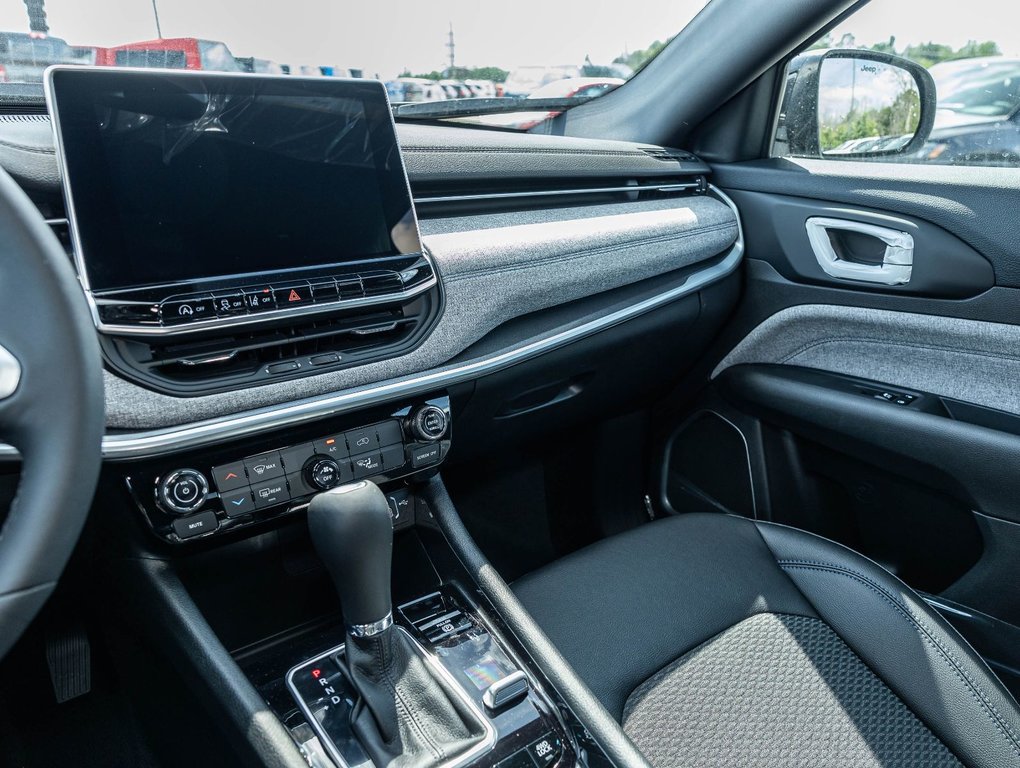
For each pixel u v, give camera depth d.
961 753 0.92
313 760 0.84
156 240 0.85
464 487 1.56
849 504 1.50
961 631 1.36
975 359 1.36
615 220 1.36
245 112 0.92
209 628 0.91
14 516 0.52
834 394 1.44
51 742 1.12
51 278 0.53
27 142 0.86
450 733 0.88
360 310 0.98
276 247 0.93
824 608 1.10
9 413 0.52
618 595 1.11
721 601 1.10
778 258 1.57
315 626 1.02
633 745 0.89
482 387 1.13
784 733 0.94
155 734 1.11
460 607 1.05
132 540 0.89
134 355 0.83
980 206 1.31
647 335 1.41
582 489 1.75
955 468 1.30
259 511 0.92
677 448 1.80
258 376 0.91
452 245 1.11
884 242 1.43
